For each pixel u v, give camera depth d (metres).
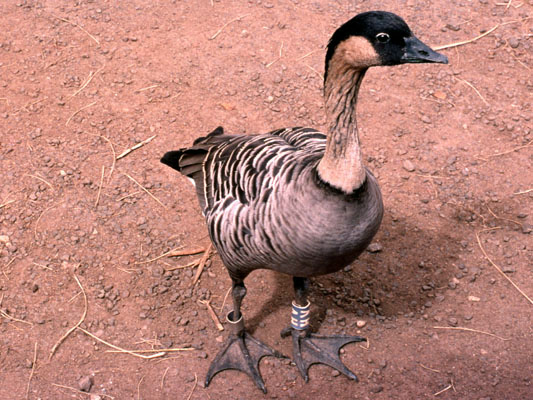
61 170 1.60
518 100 1.75
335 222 1.17
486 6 1.98
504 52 1.86
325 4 1.98
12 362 1.35
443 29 1.91
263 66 1.82
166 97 1.75
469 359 1.36
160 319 1.41
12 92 1.73
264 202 1.21
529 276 1.46
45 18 1.90
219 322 1.41
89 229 1.52
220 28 1.90
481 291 1.44
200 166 1.36
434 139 1.68
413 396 1.32
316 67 1.82
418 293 1.45
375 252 1.50
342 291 1.45
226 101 1.75
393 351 1.37
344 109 1.15
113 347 1.37
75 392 1.32
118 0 1.96
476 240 1.51
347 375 1.34
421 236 1.52
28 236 1.50
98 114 1.71
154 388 1.33
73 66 1.80
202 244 1.51
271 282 1.47
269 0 1.99
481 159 1.64
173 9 1.94
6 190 1.56
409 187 1.60
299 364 1.35
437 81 1.79
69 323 1.40
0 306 1.41
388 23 1.12
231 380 1.34
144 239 1.51
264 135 1.32
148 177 1.60
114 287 1.45
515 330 1.39
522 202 1.57
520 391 1.32
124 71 1.79
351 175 1.15
